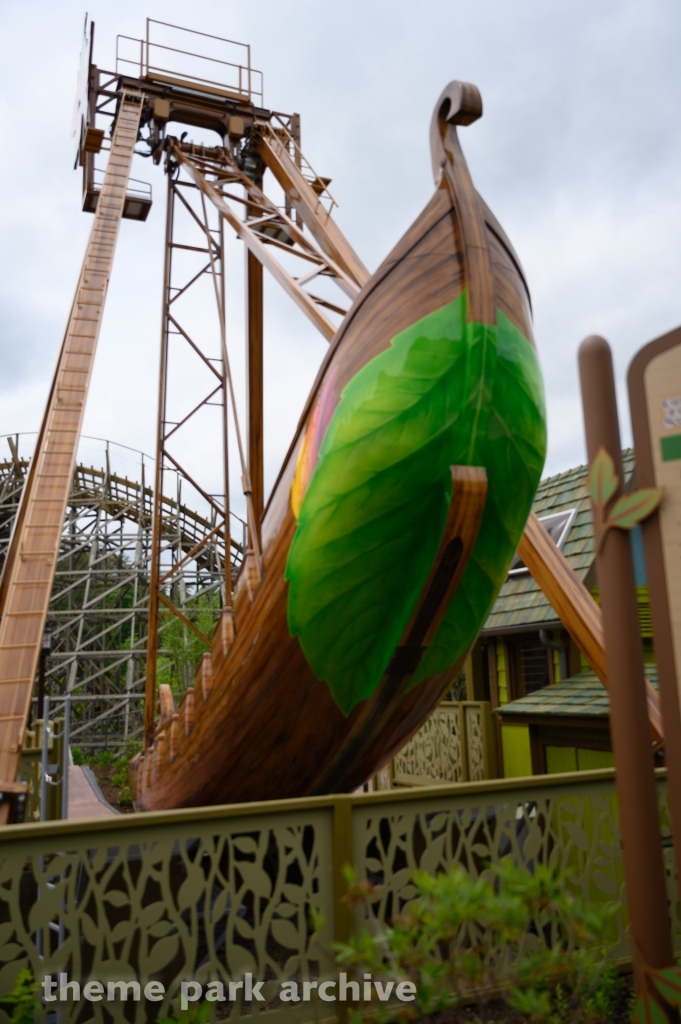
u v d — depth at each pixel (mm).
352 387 4922
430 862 3717
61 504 7562
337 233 10914
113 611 26000
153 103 13102
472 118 5047
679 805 2422
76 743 25984
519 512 5176
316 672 5512
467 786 3873
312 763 6125
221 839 3379
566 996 3334
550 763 8664
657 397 2570
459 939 3096
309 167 12484
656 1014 2354
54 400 8578
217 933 5285
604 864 4191
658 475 2529
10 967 3002
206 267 12984
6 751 5578
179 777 7125
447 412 4656
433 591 4980
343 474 4910
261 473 12570
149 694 11094
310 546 5133
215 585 26953
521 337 5012
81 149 14008
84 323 9438
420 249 4910
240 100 13711
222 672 6094
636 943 2412
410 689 5695
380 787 12062
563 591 6680
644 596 7941
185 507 29750
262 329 12672
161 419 12297
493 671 10969
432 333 4703
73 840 3150
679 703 2420
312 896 3480
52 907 3082
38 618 6660
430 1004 2545
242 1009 3939
